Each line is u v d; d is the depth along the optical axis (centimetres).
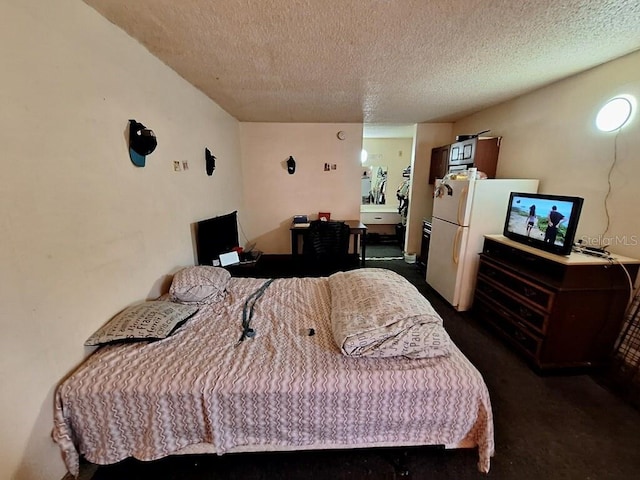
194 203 256
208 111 291
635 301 185
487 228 274
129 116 163
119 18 144
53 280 115
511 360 212
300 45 174
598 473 130
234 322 165
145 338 138
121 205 157
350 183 448
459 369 126
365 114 370
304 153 436
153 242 190
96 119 138
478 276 270
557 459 137
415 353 131
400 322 136
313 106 328
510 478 128
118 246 154
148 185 183
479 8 135
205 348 139
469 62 200
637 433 151
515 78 233
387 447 131
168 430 119
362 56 191
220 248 288
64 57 119
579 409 167
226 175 352
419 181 448
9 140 97
